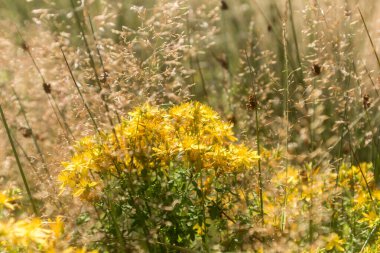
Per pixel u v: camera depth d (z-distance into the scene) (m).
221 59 5.60
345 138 4.81
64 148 3.90
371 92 4.89
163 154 3.49
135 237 3.65
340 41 4.54
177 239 3.57
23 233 2.74
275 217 3.81
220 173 3.56
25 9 5.80
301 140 4.64
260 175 3.83
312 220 3.82
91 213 3.56
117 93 3.57
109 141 3.50
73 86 4.04
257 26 5.79
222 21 6.06
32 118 4.48
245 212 3.68
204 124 3.59
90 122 3.84
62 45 4.13
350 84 4.71
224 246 3.62
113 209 3.47
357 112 4.85
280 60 5.46
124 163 3.51
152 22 3.96
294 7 5.43
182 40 3.92
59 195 3.75
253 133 4.77
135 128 3.52
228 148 3.80
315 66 4.45
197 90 5.35
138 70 3.76
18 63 4.41
